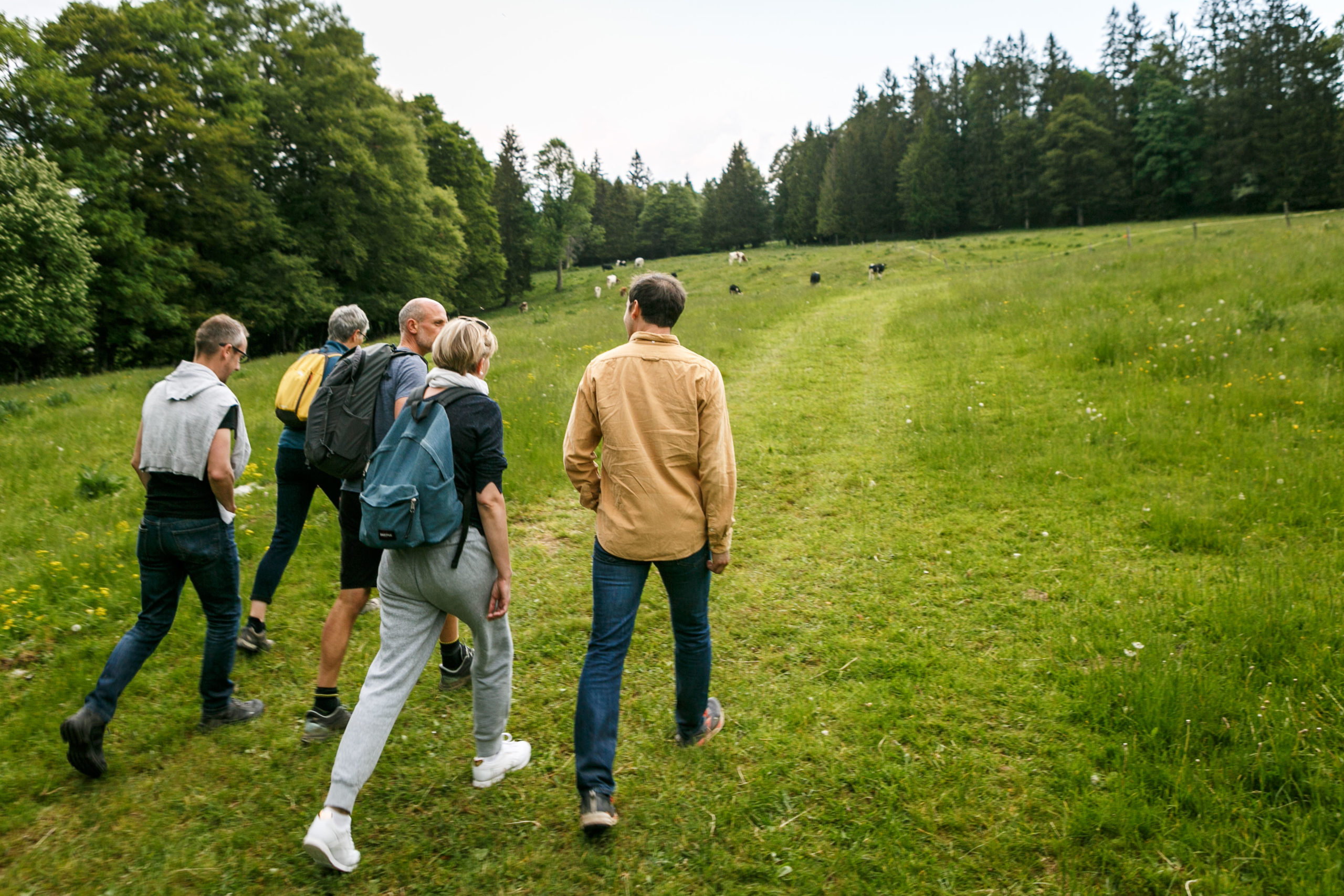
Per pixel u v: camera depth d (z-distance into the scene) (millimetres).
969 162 77250
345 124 31859
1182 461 5637
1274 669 3002
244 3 30797
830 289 24484
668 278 2619
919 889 2195
